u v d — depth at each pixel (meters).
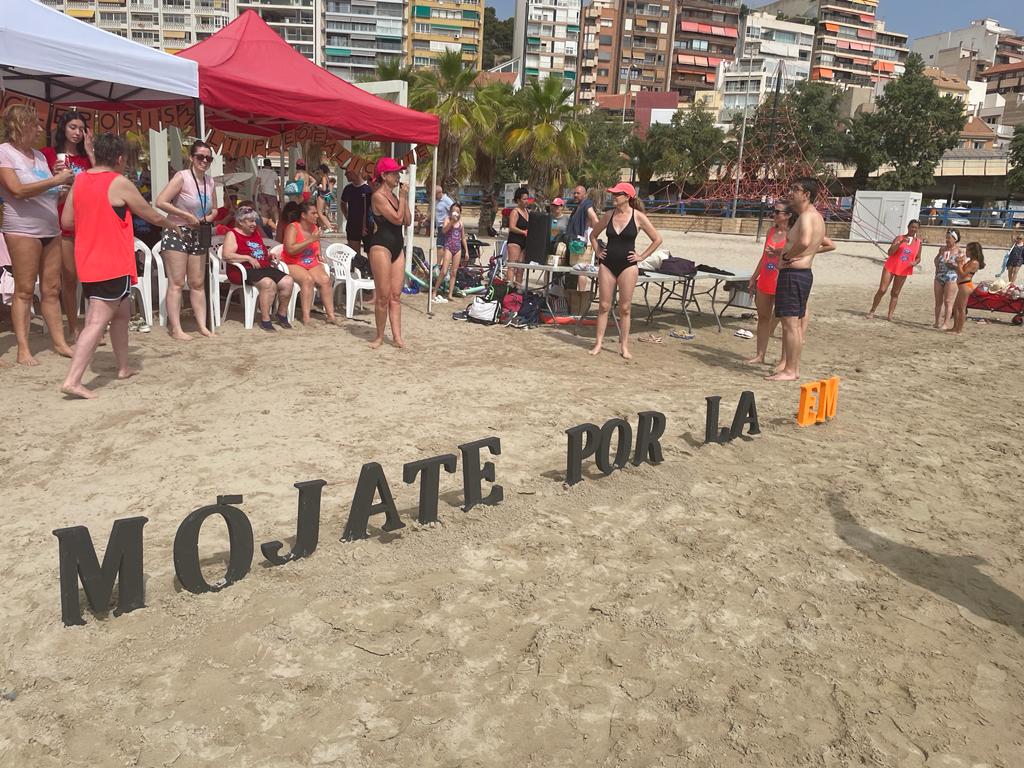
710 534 3.87
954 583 3.53
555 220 10.27
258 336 7.82
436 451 4.79
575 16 106.69
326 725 2.34
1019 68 111.06
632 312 11.38
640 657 2.79
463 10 105.38
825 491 4.56
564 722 2.42
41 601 2.88
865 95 75.00
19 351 5.93
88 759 2.15
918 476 4.95
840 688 2.68
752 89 89.00
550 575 3.34
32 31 6.34
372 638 2.79
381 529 3.64
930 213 38.44
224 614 2.86
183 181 7.13
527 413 5.75
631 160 66.44
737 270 21.66
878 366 8.62
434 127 9.60
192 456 4.44
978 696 2.70
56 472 4.09
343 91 9.05
